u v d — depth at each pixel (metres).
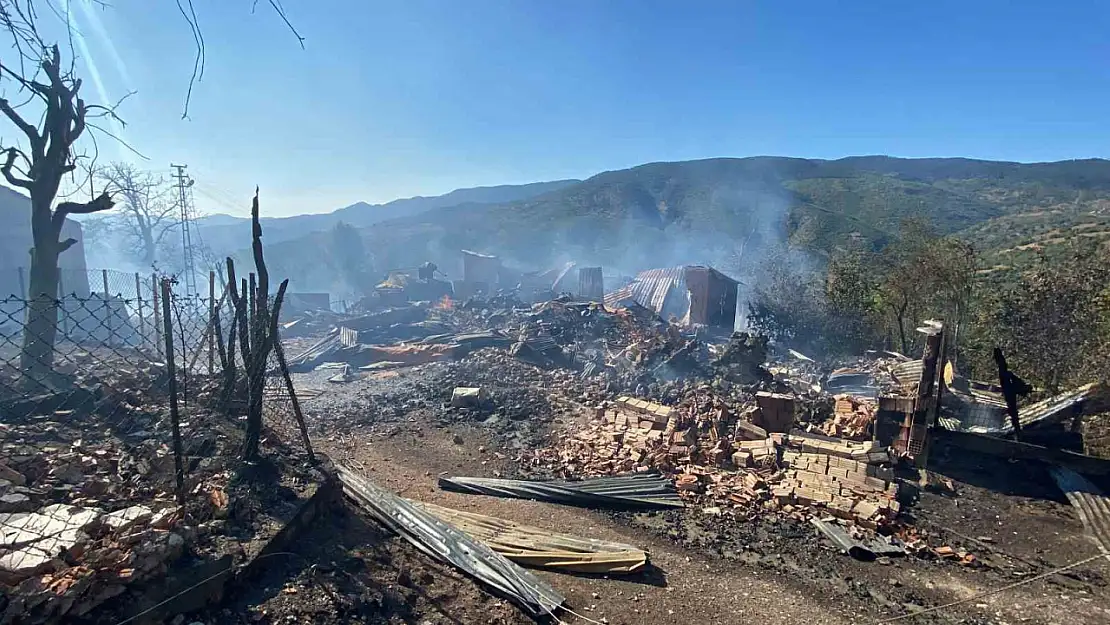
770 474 9.04
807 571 6.52
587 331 21.50
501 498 8.31
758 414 10.94
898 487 8.59
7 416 6.59
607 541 6.92
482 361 16.86
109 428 6.49
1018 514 8.12
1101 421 10.13
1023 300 18.05
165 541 3.93
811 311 26.03
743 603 5.77
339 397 14.06
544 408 12.86
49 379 8.43
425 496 8.14
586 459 9.95
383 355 21.62
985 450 9.33
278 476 5.77
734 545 7.05
